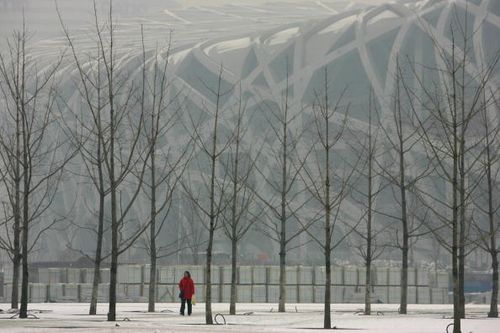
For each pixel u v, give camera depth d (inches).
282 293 2704.2
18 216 2637.8
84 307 3011.8
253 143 7450.8
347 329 1780.3
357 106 7283.5
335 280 3905.0
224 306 3233.3
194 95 7706.7
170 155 7096.5
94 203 7691.9
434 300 4067.4
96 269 2396.7
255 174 7293.3
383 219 6860.2
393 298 3946.9
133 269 3954.2
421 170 6471.5
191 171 7140.8
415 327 1868.8
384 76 7317.9
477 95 2423.7
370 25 7450.8
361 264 5674.2
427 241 6879.9
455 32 7042.3
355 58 7490.2
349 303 3868.1
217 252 7362.2
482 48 6894.7
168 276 3909.9
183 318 2231.8
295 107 7554.1
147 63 7829.7
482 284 5556.1
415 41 7239.2
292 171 6609.3
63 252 7672.2
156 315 2417.6
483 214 5369.1
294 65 7652.6
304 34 7741.1
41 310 2674.7
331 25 7780.5
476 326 1904.5
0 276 4175.7
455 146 1820.9
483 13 6978.4
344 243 7175.2
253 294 3860.7
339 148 6879.9
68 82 7755.9
